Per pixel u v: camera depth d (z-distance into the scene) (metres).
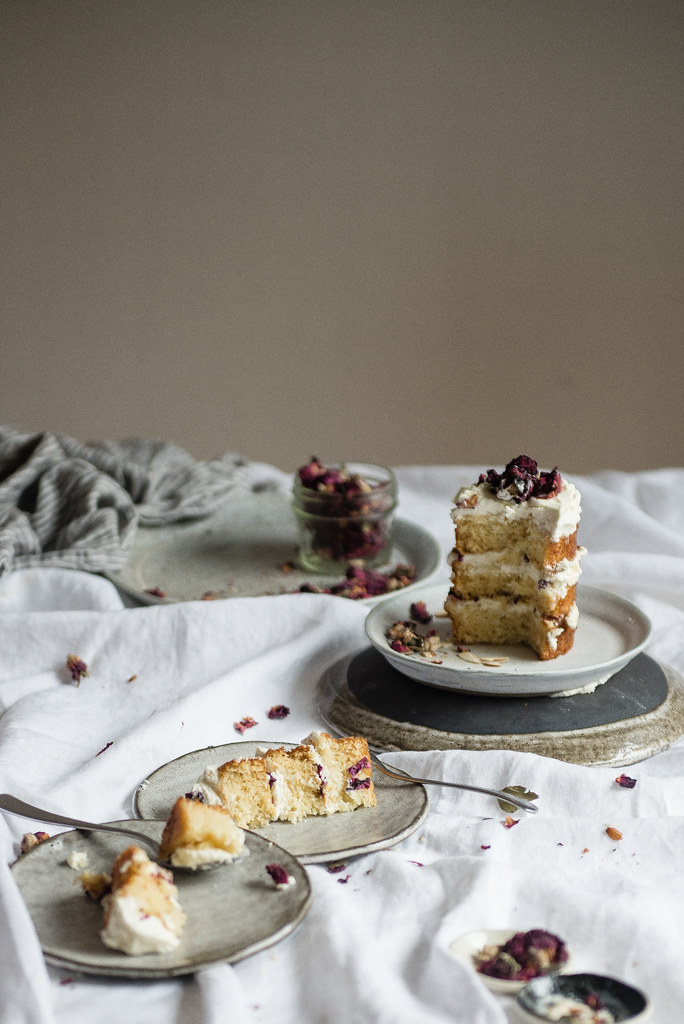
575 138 5.24
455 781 1.58
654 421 5.59
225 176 5.43
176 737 1.77
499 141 5.29
